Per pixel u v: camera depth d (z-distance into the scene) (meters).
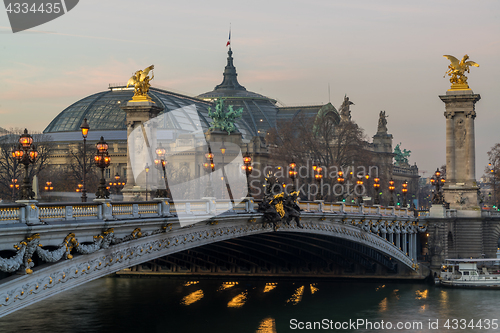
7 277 31.50
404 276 99.75
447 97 114.44
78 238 35.31
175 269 99.00
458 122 115.00
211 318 70.06
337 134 157.88
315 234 75.12
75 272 35.25
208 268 98.19
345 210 78.25
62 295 83.62
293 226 64.44
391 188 106.06
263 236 74.12
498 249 121.56
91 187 132.00
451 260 99.62
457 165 114.81
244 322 68.31
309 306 78.12
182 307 75.88
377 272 99.69
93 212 36.75
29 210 31.38
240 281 97.19
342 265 97.31
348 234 78.31
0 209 29.91
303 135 157.62
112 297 81.69
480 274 99.38
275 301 80.56
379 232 90.25
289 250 88.56
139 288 89.56
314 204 70.75
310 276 98.31
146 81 96.31
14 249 30.64
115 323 65.56
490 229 113.94
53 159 161.62
